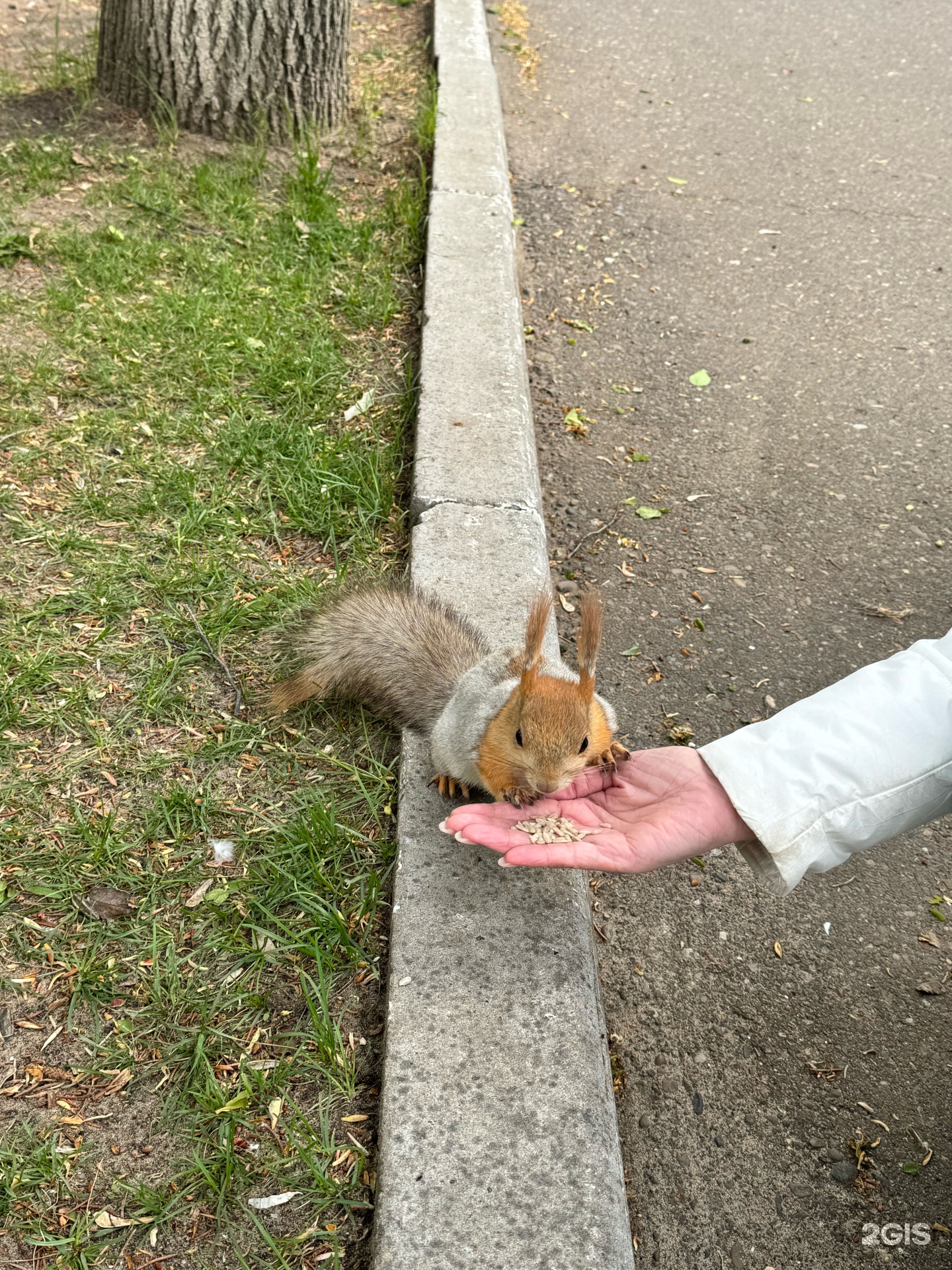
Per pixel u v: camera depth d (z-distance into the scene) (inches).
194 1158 21.6
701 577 42.1
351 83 75.8
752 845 23.5
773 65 92.9
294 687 31.7
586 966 24.7
